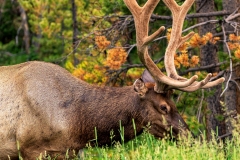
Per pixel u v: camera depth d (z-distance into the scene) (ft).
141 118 44.60
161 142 43.60
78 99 44.37
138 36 43.91
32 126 43.39
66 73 45.14
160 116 44.37
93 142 44.88
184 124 44.45
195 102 57.47
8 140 43.83
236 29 54.34
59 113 43.62
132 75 58.85
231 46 54.08
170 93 44.83
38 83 43.86
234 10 57.67
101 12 60.90
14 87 44.06
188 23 63.67
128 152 48.34
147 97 44.45
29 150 43.70
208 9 60.64
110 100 44.75
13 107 43.75
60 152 43.86
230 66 53.67
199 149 42.39
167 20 59.47
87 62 59.06
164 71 57.67
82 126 44.14
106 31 58.70
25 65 44.88
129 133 44.96
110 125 44.50
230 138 57.72
